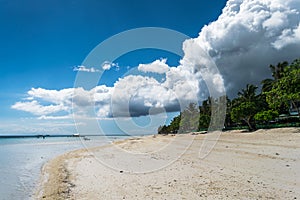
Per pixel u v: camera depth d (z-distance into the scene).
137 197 8.88
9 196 10.75
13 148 46.12
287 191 8.41
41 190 11.48
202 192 8.92
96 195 9.59
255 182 9.70
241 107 39.16
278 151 16.42
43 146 50.94
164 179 11.30
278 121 41.19
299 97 27.41
